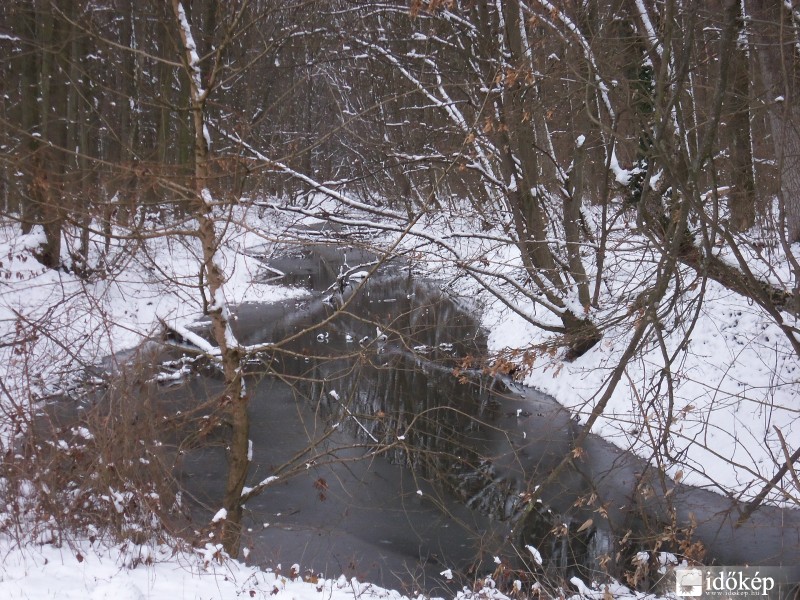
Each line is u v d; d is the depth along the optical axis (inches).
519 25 448.1
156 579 228.1
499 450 439.5
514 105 453.7
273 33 338.6
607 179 375.6
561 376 540.7
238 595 224.8
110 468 263.1
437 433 464.1
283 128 425.7
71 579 215.0
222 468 371.2
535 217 525.7
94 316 363.3
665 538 260.8
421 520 354.6
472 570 310.0
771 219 338.0
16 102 669.3
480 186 568.1
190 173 280.5
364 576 292.0
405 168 506.9
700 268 271.4
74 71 568.7
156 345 311.9
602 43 360.5
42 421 288.8
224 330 276.1
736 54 364.8
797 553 310.2
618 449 426.9
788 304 320.8
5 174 278.2
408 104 572.4
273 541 325.1
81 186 261.1
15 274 545.3
